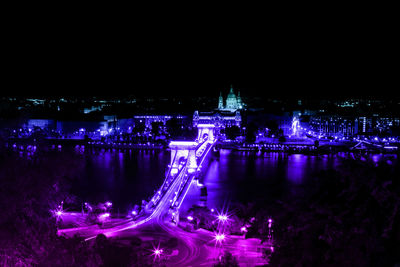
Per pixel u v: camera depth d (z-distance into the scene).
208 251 79.69
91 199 145.50
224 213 120.69
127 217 110.06
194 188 172.62
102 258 63.78
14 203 50.66
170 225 100.62
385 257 36.06
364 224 37.41
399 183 39.44
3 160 56.31
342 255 37.28
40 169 61.88
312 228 41.50
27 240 50.84
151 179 198.50
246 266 68.31
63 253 52.34
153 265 67.94
